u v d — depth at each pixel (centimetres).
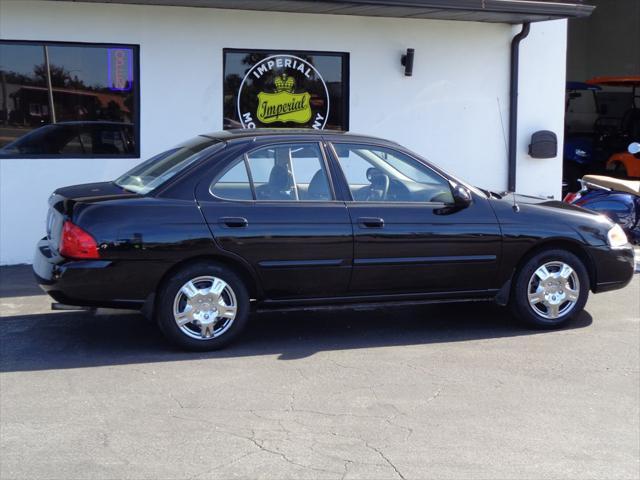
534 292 703
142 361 612
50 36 951
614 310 790
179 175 628
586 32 2272
